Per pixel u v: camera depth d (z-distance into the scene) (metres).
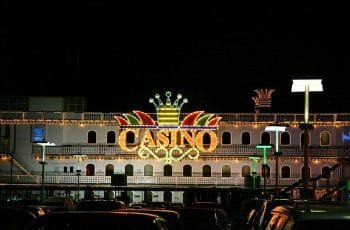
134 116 83.81
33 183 82.12
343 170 83.06
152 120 83.75
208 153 84.69
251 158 77.19
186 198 83.81
